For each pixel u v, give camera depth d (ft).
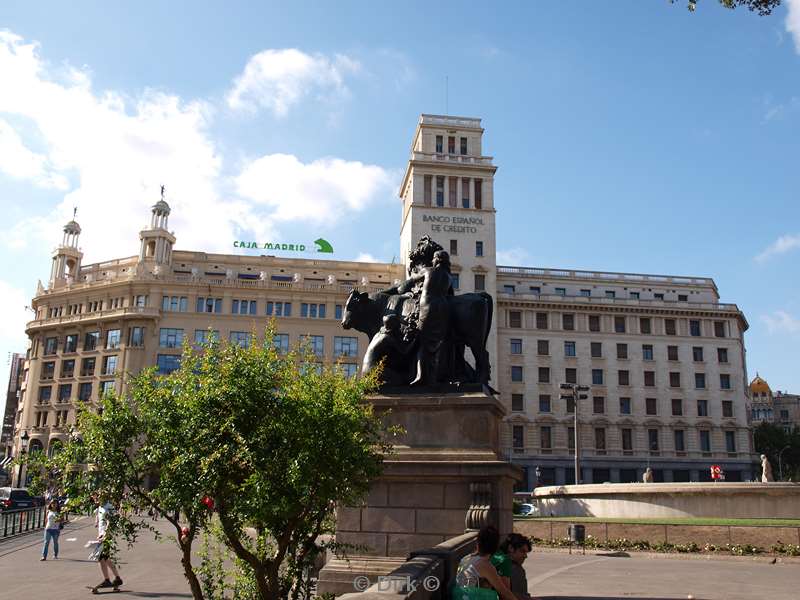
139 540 87.10
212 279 237.04
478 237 245.45
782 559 61.98
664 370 249.55
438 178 250.16
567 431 241.14
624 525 72.95
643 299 258.37
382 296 44.06
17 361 374.43
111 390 27.30
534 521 79.25
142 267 241.55
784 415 463.83
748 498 83.97
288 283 235.61
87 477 25.70
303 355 30.35
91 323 238.48
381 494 36.42
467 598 21.95
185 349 27.84
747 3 36.94
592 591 38.88
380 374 39.88
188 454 24.75
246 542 29.35
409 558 23.17
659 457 241.55
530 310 249.55
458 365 41.55
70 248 268.41
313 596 32.68
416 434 37.91
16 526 89.86
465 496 35.60
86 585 49.55
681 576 47.67
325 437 25.46
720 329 256.11
